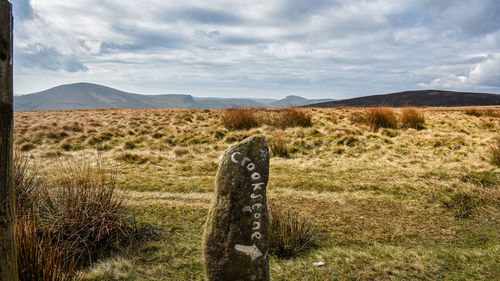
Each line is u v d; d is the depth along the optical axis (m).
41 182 5.50
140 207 5.45
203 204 5.68
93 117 15.64
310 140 10.05
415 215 5.20
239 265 2.62
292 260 3.91
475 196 5.63
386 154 8.58
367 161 8.27
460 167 7.20
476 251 3.83
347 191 6.36
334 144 9.61
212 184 6.86
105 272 3.50
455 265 3.54
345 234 4.60
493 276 3.23
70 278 3.16
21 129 11.91
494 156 7.37
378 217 5.16
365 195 6.11
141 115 16.19
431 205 5.55
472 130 10.15
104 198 4.62
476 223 4.82
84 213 4.22
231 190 2.61
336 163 8.27
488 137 9.08
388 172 7.36
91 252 3.99
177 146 10.29
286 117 12.20
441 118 12.08
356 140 9.71
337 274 3.50
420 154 8.38
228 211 2.61
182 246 4.16
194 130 12.16
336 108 17.47
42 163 8.18
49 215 4.16
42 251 3.11
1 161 1.48
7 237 1.53
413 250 3.97
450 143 8.88
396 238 4.46
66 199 4.35
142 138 11.10
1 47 1.42
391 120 11.03
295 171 7.74
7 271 1.54
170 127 12.66
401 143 9.26
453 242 4.29
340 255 3.90
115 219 4.48
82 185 4.66
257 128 11.81
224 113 14.53
